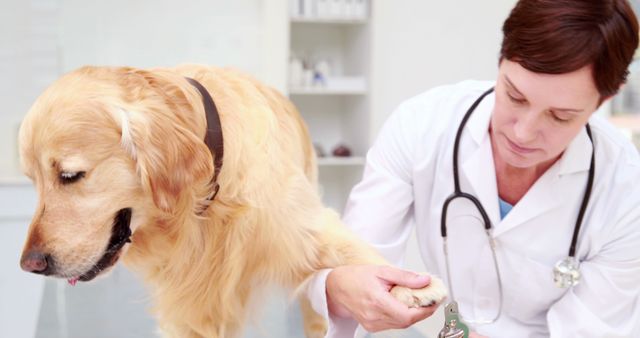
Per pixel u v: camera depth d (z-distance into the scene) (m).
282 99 1.48
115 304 1.78
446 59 4.11
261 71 3.86
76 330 1.56
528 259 1.30
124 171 1.05
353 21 3.78
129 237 1.09
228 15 3.80
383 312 1.02
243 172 1.12
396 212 1.37
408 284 1.03
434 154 1.36
